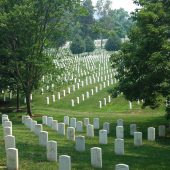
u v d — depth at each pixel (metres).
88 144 21.19
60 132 23.86
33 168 14.82
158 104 25.52
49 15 32.12
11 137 17.02
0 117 33.44
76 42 90.31
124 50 25.58
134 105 40.09
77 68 60.44
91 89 45.47
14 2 31.48
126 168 12.73
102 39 122.50
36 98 44.38
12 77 35.53
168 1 23.61
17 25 30.94
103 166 15.87
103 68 63.62
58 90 46.94
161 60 21.81
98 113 36.50
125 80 25.69
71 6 32.53
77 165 15.66
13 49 32.47
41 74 33.91
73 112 36.84
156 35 22.83
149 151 20.34
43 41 32.50
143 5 24.23
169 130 26.59
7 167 14.77
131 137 24.75
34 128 23.75
